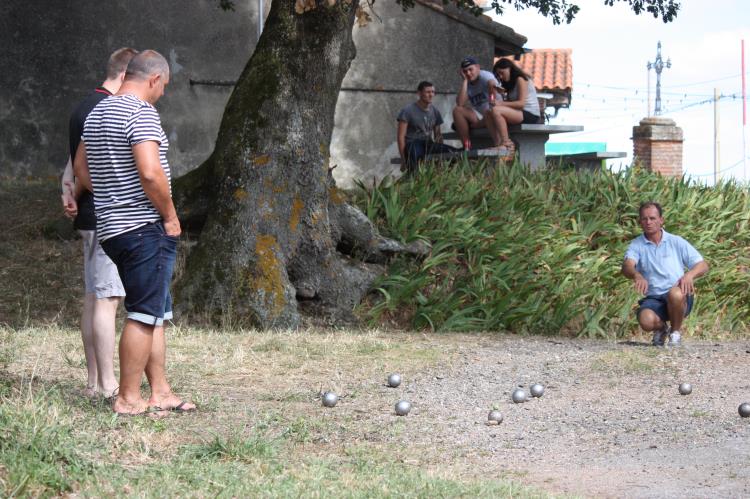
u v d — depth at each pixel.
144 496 4.24
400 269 13.56
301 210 12.42
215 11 21.56
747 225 17.06
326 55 12.42
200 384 7.57
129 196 5.81
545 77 31.45
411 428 6.36
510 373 8.62
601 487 4.93
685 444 5.97
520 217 14.76
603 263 14.25
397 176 22.88
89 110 6.30
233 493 4.40
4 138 20.31
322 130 12.62
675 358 9.33
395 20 22.70
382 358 9.27
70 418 5.43
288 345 9.77
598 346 10.66
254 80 12.50
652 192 16.72
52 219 15.03
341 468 5.16
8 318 11.81
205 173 13.16
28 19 20.33
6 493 4.10
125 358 5.97
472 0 17.30
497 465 5.48
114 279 6.45
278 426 6.15
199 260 12.11
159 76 6.04
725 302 14.97
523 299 13.20
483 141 18.20
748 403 6.75
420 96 17.31
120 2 20.92
